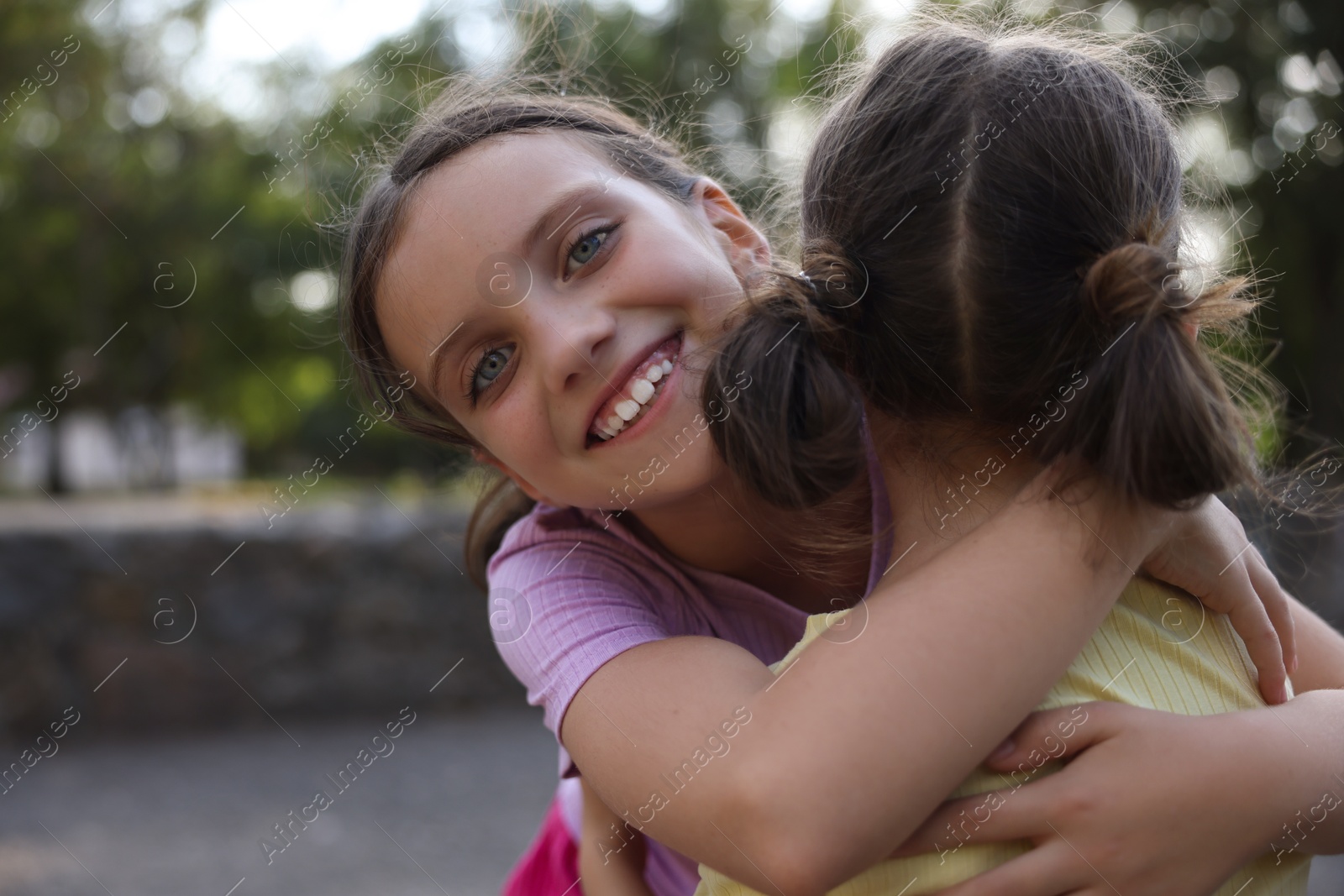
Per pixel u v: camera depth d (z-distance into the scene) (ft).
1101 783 2.34
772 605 3.21
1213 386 2.39
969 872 2.34
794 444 2.63
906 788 2.21
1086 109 2.67
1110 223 2.61
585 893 3.34
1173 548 2.70
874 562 2.91
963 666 2.28
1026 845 2.41
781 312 2.79
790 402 2.63
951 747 2.23
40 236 32.09
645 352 2.89
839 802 2.19
